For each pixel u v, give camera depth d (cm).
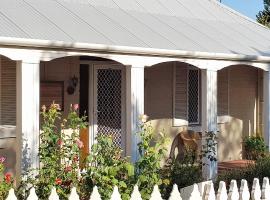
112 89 1389
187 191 721
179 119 1511
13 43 925
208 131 1287
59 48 999
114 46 1063
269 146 1443
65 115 1291
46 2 1198
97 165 838
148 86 1443
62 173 844
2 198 805
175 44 1219
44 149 861
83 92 1358
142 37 1188
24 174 929
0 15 1027
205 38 1362
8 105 1159
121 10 1348
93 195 657
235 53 1311
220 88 1636
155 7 1470
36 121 969
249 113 1719
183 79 1523
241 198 751
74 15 1177
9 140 1116
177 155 1498
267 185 771
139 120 1137
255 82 1734
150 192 802
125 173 823
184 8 1569
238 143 1694
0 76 1160
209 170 1267
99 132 1366
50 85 1266
